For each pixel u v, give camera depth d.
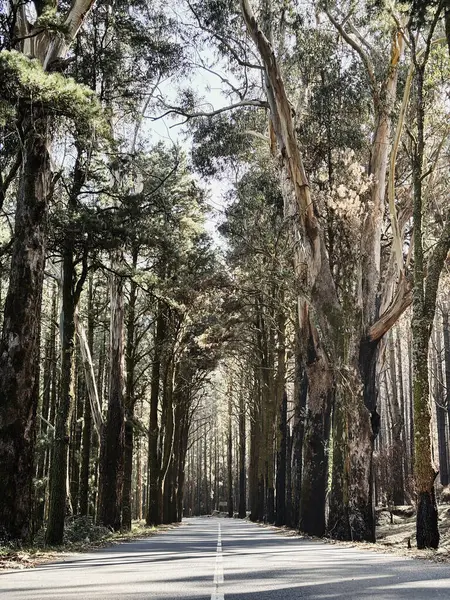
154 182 28.44
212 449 127.06
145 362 48.41
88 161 21.67
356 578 8.86
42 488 34.38
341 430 24.84
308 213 25.55
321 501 26.70
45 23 14.95
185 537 26.67
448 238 16.64
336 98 27.11
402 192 30.22
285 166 26.27
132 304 35.44
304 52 27.77
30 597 6.95
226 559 13.18
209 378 59.62
